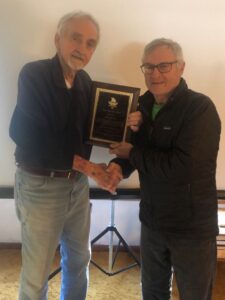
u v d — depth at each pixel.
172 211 1.51
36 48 1.96
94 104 1.70
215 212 1.53
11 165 2.17
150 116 1.56
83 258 1.83
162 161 1.44
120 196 2.19
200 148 1.41
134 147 1.57
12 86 2.02
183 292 1.60
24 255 1.65
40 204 1.57
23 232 1.65
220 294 2.17
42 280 1.66
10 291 2.12
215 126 1.43
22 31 1.94
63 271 1.88
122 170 1.71
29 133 1.46
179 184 1.46
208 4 1.92
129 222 2.42
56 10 1.91
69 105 1.52
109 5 1.91
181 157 1.41
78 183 1.68
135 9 1.92
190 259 1.53
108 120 1.71
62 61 1.50
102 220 2.41
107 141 1.73
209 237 1.50
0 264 2.34
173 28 1.95
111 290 2.18
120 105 1.70
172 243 1.55
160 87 1.46
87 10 1.92
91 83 1.71
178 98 1.46
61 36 1.47
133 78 2.01
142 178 1.58
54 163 1.49
